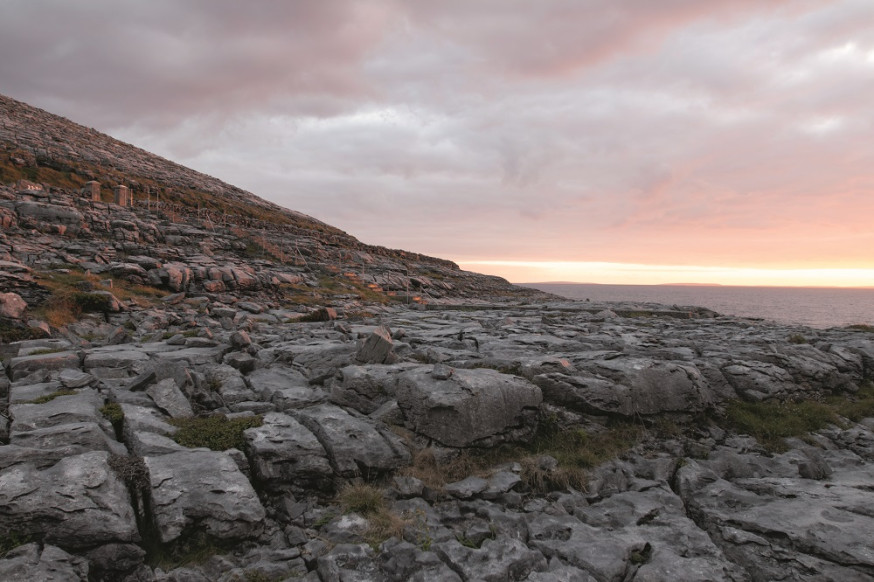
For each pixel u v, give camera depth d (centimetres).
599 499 947
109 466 756
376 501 849
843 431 1364
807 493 945
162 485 737
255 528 743
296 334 2036
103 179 7188
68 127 10156
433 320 2922
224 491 752
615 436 1175
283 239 6106
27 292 2083
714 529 835
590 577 687
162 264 3366
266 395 1223
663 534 803
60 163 7112
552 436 1138
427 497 895
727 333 2680
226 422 991
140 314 2264
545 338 2039
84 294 2155
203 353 1452
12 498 648
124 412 976
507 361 1400
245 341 1545
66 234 3841
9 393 1084
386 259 7362
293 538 755
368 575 673
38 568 591
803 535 768
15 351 1527
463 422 1018
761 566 727
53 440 816
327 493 885
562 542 769
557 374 1271
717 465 1081
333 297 3934
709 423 1334
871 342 2095
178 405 1052
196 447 883
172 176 9788
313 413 1068
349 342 1741
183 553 695
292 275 4228
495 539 768
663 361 1436
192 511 710
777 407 1437
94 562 641
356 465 916
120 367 1309
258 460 861
